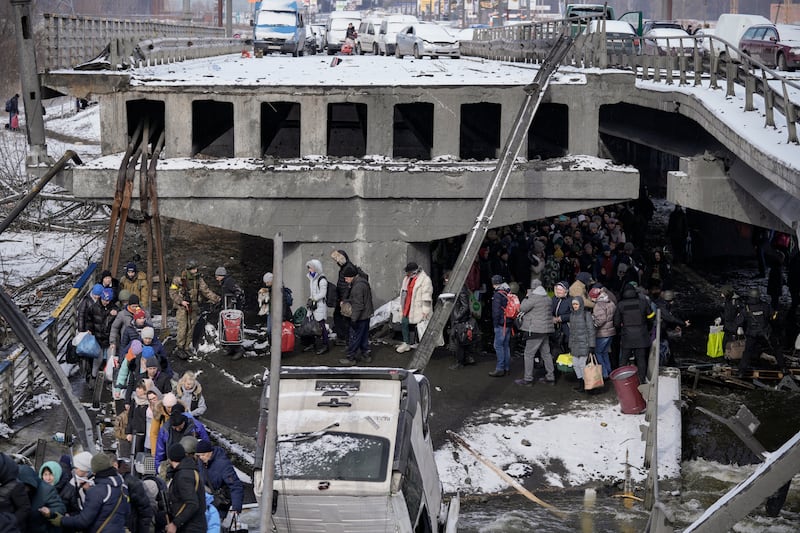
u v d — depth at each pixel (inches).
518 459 583.5
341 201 847.7
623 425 626.2
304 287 858.1
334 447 400.5
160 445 482.9
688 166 818.2
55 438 567.8
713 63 860.6
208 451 435.2
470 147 1261.1
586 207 852.0
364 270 857.5
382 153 875.4
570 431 618.2
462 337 721.0
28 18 834.2
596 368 663.8
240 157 869.8
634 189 846.5
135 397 531.8
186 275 749.3
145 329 555.2
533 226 1149.1
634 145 1642.5
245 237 1266.0
